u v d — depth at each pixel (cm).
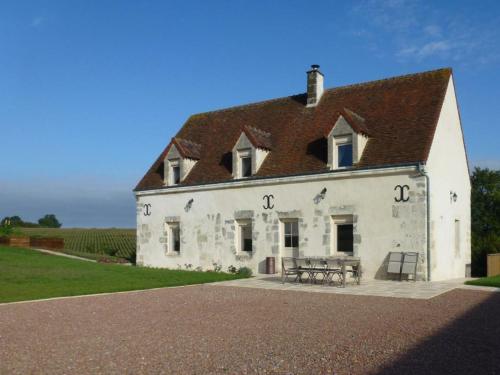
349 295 1533
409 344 853
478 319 1094
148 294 1548
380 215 2016
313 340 887
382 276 1992
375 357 768
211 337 913
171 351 809
